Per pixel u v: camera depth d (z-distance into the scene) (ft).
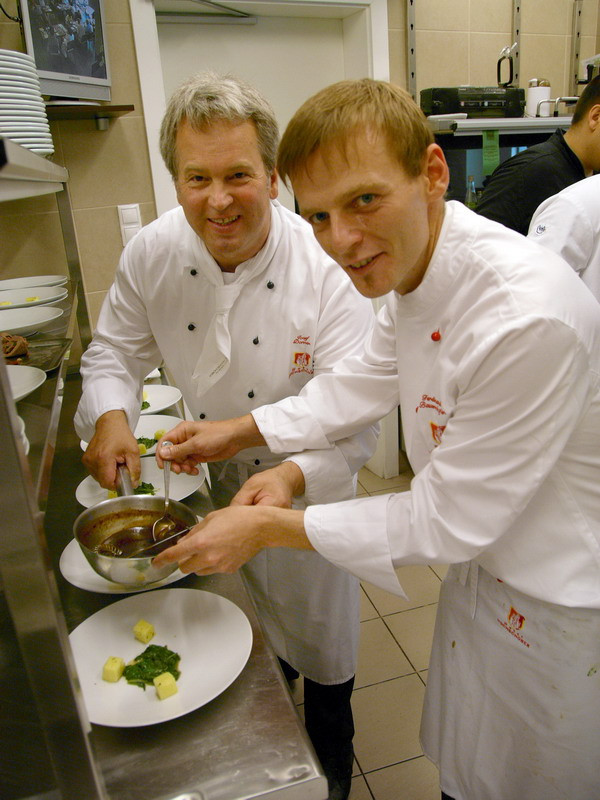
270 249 3.76
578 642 2.73
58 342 3.60
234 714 2.28
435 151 2.22
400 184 2.11
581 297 2.33
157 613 2.73
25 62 3.84
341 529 2.65
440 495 2.48
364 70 8.27
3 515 1.42
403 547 2.57
